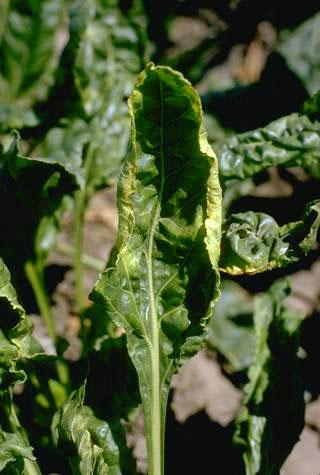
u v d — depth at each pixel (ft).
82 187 3.04
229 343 3.60
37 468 2.74
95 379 2.79
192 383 3.70
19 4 3.58
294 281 3.98
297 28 3.56
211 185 2.51
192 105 2.43
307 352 3.20
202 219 2.55
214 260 2.55
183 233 2.57
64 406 2.68
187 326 2.63
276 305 3.03
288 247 2.62
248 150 2.92
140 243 2.58
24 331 2.68
